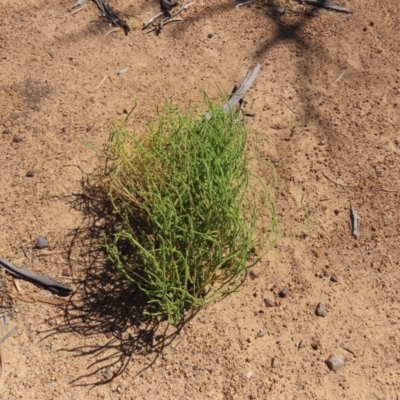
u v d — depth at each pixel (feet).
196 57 5.45
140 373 3.67
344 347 3.82
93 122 4.91
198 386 3.65
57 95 5.09
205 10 5.84
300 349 3.81
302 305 4.00
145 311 3.80
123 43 5.54
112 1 5.88
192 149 3.99
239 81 5.26
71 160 4.66
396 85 5.30
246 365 3.73
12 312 3.90
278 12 5.84
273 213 4.03
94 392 3.59
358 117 5.06
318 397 3.63
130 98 5.10
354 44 5.60
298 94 5.20
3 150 4.71
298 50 5.53
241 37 5.63
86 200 4.43
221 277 4.05
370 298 4.05
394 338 3.87
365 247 4.30
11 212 4.37
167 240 3.65
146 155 4.02
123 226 4.24
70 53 5.42
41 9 5.77
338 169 4.72
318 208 4.49
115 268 4.08
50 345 3.76
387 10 5.90
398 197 4.57
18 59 5.35
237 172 4.06
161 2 5.87
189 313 3.91
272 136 4.90
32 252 4.17
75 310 3.91
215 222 3.78
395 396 3.64
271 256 4.21
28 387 3.59
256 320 3.92
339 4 5.91
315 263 4.20
